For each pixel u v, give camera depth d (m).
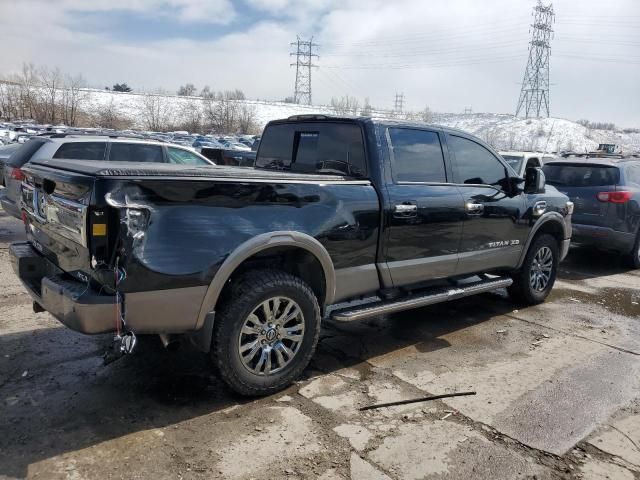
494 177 5.42
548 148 78.44
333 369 4.23
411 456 3.07
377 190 4.22
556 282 7.63
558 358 4.66
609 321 5.82
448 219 4.75
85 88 93.12
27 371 3.92
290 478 2.82
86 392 3.65
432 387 3.96
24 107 67.56
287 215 3.64
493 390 3.96
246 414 3.45
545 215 5.89
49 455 2.91
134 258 2.97
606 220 8.19
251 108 89.81
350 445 3.15
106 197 2.90
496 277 5.59
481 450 3.16
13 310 5.17
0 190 8.37
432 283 4.85
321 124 4.69
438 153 4.84
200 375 3.98
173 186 3.12
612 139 90.38
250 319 3.53
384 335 5.07
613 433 3.41
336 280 4.00
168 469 2.84
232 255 3.31
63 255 3.41
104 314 2.99
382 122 4.43
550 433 3.38
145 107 84.38
